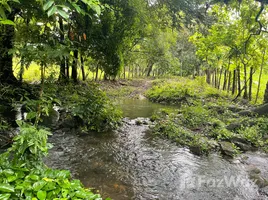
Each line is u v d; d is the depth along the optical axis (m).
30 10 4.23
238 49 15.06
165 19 11.26
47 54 3.92
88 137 7.54
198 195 4.61
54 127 7.82
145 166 5.77
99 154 6.28
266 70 18.28
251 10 12.05
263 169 5.87
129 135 8.11
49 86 6.11
